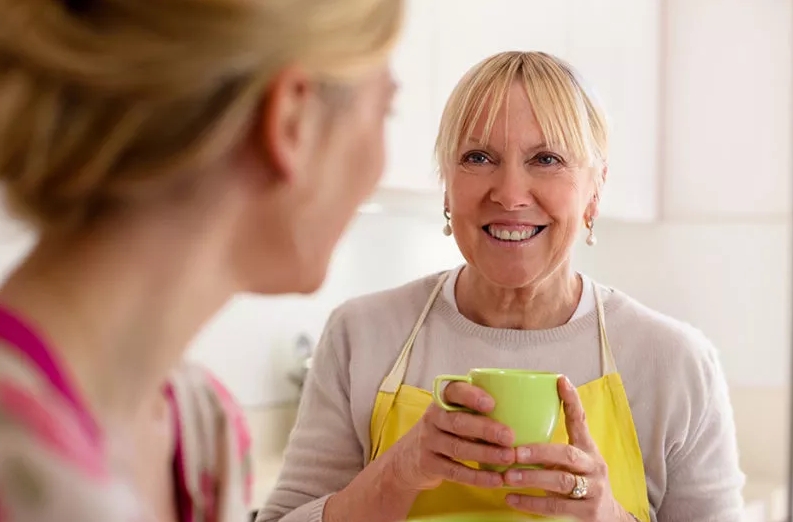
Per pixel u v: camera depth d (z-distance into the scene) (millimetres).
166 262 587
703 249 3510
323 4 587
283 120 598
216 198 595
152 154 558
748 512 2920
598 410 1345
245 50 555
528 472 1101
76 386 546
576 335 1396
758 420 3430
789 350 3381
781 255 3395
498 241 1347
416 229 3258
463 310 1453
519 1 2865
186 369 816
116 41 537
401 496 1199
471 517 604
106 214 574
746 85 3443
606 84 3236
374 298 1502
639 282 3623
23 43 533
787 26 3381
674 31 3551
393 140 2443
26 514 471
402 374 1411
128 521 500
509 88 1329
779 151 3398
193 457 787
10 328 532
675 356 1362
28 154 545
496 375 1095
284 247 639
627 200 3336
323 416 1444
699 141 3514
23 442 482
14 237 603
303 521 1283
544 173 1326
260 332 2713
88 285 569
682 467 1361
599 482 1131
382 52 626
